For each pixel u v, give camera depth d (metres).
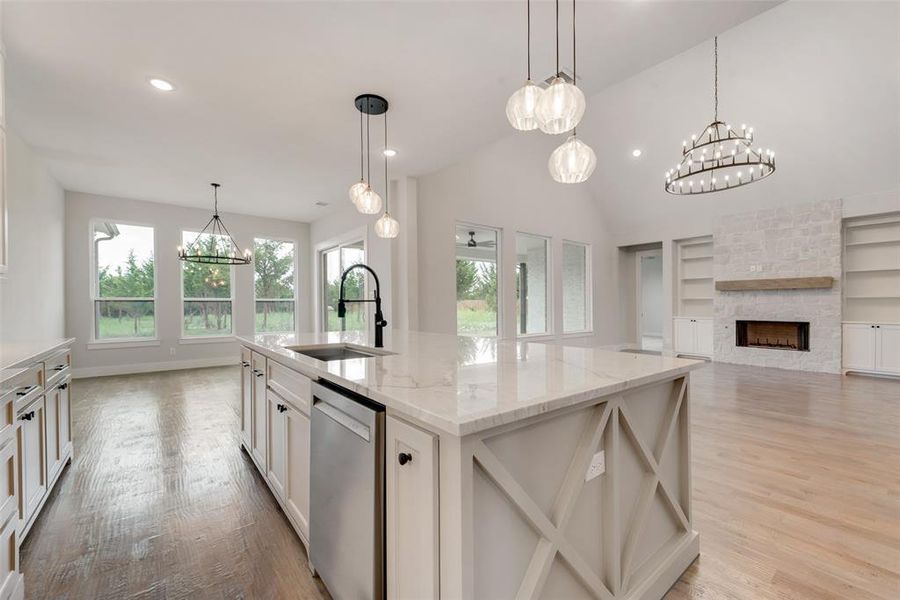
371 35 2.16
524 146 6.38
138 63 2.37
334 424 1.38
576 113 1.62
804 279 5.68
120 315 5.75
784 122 4.95
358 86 2.68
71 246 5.31
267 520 1.98
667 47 2.32
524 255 6.51
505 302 6.07
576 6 1.96
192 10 1.94
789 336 6.07
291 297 7.24
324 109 2.98
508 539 1.01
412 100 2.87
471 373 1.38
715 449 2.82
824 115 4.68
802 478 2.38
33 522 1.92
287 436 1.88
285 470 1.91
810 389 4.64
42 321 4.27
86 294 5.43
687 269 7.50
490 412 0.91
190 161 4.10
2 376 1.52
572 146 1.79
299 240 7.27
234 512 2.06
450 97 2.83
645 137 6.09
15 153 3.45
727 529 1.88
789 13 3.90
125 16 1.97
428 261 5.09
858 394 4.39
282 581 1.56
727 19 2.08
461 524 0.88
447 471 0.91
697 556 1.69
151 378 5.39
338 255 6.41
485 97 2.84
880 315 5.43
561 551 1.12
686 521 1.69
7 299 3.40
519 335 6.33
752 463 2.59
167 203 5.96
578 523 1.21
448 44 2.25
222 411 3.88
